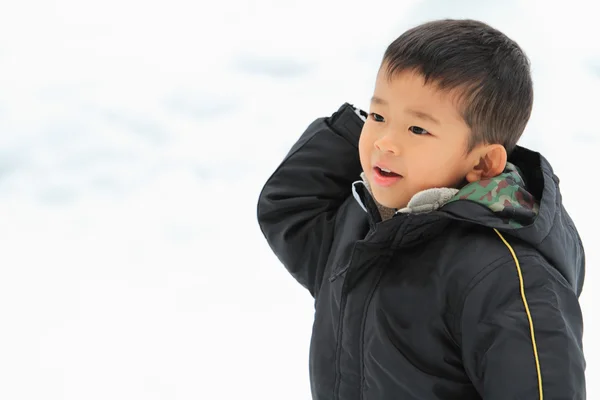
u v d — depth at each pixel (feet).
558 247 6.06
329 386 6.95
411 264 6.21
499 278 5.76
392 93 6.15
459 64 6.02
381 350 6.27
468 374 5.96
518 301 5.67
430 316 6.06
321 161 7.61
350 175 7.64
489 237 5.97
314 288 7.67
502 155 6.31
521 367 5.51
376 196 6.40
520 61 6.43
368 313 6.38
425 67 6.03
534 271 5.76
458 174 6.31
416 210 6.17
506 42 6.45
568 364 5.51
